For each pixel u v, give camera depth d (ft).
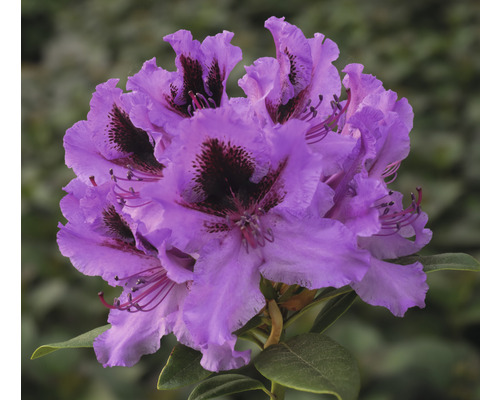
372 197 1.28
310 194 1.26
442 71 3.65
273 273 1.29
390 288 1.34
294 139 1.26
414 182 2.82
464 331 2.50
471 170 2.97
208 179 1.29
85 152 1.41
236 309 1.28
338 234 1.27
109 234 1.39
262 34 4.25
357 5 4.45
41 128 3.31
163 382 1.37
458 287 2.39
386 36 4.19
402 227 1.42
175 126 1.36
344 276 1.26
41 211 2.93
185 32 1.37
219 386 1.44
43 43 4.90
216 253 1.29
